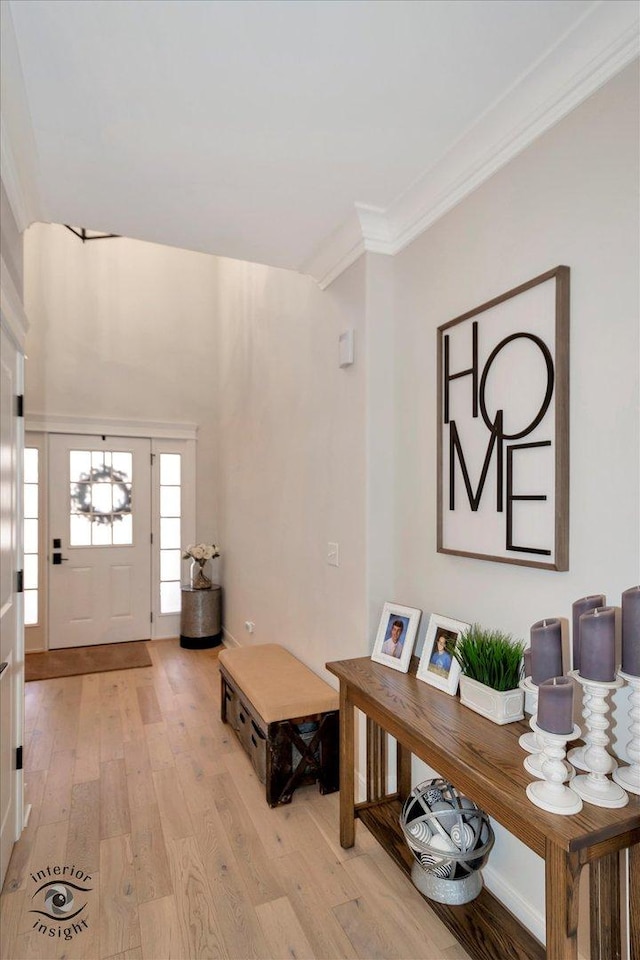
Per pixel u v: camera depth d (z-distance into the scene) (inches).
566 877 41.9
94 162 76.4
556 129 61.8
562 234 60.9
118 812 91.4
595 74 56.1
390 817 80.4
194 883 74.6
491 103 65.1
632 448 52.9
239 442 180.1
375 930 67.1
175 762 108.7
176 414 207.0
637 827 43.2
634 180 52.9
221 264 207.6
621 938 50.3
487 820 67.6
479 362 73.0
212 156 75.2
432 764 58.4
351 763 80.8
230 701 122.6
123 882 74.7
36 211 88.4
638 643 46.3
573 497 59.1
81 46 56.1
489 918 61.7
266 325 151.1
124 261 200.8
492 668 63.6
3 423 74.0
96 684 153.5
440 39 55.4
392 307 95.2
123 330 199.8
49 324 188.4
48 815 90.3
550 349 61.4
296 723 95.0
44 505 185.8
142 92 62.8
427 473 85.6
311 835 85.4
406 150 74.1
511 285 68.2
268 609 147.2
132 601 197.6
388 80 61.1
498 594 70.3
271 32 54.5
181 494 207.0
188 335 210.1
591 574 57.1
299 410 125.2
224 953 63.7
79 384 192.1
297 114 66.7
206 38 55.2
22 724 86.0
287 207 89.0
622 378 53.9
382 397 94.3
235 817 90.0
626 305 53.6
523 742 55.7
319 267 108.0
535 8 51.7
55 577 186.7
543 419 62.1
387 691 72.6
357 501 96.4
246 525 170.2
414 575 88.7
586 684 46.6
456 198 78.2
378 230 92.7
